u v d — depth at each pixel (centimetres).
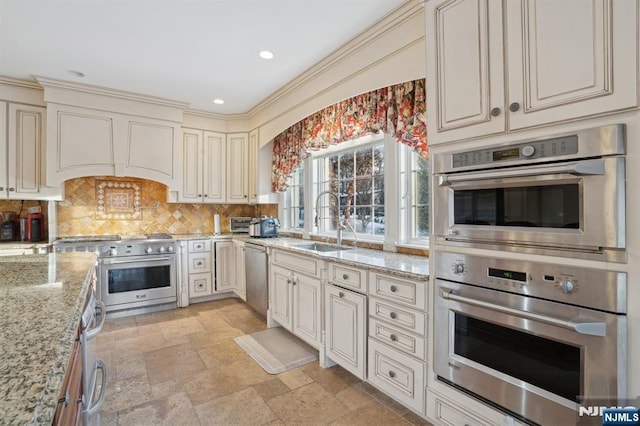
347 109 286
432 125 161
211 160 432
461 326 153
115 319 348
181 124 406
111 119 359
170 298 381
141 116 376
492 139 138
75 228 378
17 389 56
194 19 219
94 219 389
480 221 144
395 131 241
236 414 189
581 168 108
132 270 359
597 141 107
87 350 125
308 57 272
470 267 146
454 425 155
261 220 397
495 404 139
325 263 244
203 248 404
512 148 130
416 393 175
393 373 188
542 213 124
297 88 324
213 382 223
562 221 118
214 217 444
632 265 102
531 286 125
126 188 406
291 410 193
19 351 71
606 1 104
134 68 296
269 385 220
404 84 232
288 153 389
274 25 225
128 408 193
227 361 253
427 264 203
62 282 136
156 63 285
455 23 150
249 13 212
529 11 124
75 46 256
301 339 290
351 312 217
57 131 331
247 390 214
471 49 144
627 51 101
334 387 218
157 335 304
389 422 183
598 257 108
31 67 294
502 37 133
